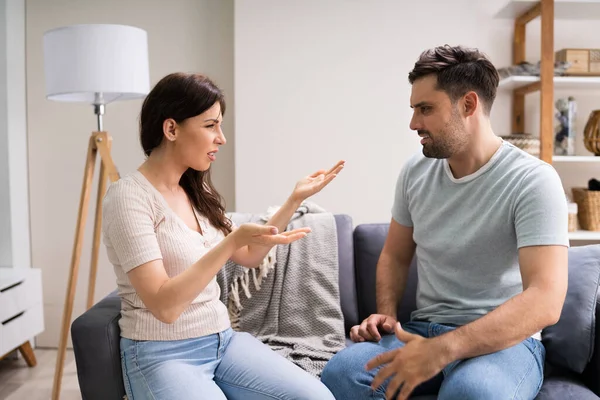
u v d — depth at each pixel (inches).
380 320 72.5
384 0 124.3
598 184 121.3
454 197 69.9
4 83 123.9
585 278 69.7
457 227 69.0
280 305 85.9
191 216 67.5
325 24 124.6
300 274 86.9
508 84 120.4
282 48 125.1
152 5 130.5
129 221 59.1
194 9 130.3
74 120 133.1
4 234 126.0
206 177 71.2
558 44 129.2
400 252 79.4
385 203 127.7
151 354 60.6
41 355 130.6
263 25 124.6
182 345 61.8
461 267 68.9
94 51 99.3
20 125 130.2
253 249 72.9
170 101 62.6
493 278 67.1
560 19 128.3
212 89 63.7
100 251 134.4
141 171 65.3
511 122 128.6
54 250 135.6
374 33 124.9
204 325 63.6
